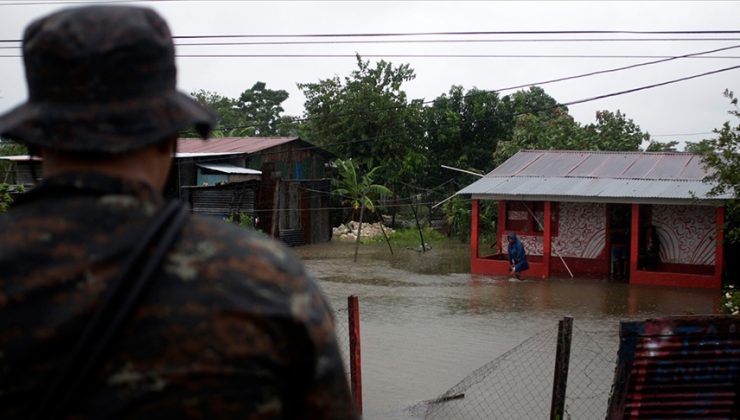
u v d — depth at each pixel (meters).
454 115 35.78
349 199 33.66
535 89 44.69
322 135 34.91
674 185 20.27
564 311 15.77
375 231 33.56
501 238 23.11
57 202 1.23
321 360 1.23
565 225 22.28
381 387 9.45
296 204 29.77
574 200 20.52
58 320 1.15
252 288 1.19
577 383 8.96
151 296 1.17
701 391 5.51
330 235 31.88
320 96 34.47
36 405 1.13
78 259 1.18
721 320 5.30
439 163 36.72
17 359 1.14
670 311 15.88
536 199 20.94
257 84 57.41
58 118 1.22
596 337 12.10
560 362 5.79
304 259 25.52
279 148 28.72
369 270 22.61
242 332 1.16
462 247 29.86
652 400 5.48
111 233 1.21
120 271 1.17
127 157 1.27
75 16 1.25
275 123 55.72
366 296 17.59
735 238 14.82
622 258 21.42
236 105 56.38
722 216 18.84
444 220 34.72
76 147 1.21
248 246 1.25
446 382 9.70
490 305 16.44
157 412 1.13
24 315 1.15
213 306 1.17
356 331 6.76
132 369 1.13
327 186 31.61
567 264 22.27
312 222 30.69
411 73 35.06
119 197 1.24
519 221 22.89
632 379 5.40
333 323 1.32
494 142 36.97
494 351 11.62
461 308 16.00
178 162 24.89
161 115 1.26
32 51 1.25
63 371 1.12
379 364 10.73
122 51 1.23
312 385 1.23
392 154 34.53
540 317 14.98
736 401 5.54
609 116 30.77
